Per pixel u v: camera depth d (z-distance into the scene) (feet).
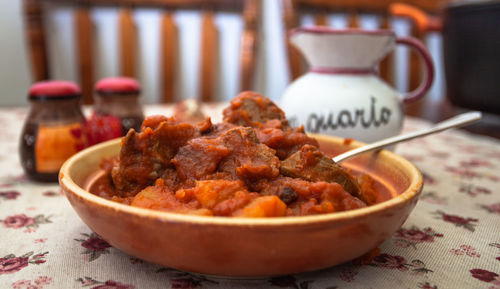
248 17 3.40
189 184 1.35
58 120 1.74
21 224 1.46
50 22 3.81
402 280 1.25
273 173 1.34
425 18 2.66
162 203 1.27
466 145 2.41
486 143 2.45
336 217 1.11
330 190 1.30
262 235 1.09
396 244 1.40
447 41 2.65
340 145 1.71
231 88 4.63
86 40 3.21
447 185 1.83
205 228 1.09
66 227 1.45
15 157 2.02
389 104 1.92
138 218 1.11
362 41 1.85
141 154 1.39
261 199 1.24
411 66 3.75
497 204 1.67
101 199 1.17
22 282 1.22
